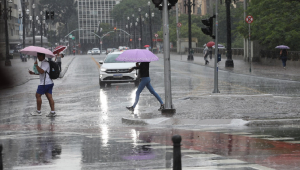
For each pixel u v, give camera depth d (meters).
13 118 20.94
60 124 18.83
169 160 11.14
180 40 126.19
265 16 67.44
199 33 149.25
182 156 11.59
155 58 21.70
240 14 74.56
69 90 35.69
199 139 14.32
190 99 26.23
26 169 10.34
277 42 66.56
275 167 10.25
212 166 10.38
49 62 21.48
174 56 113.25
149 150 12.52
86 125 18.41
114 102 26.84
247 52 77.31
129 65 37.62
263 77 46.25
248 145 13.18
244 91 31.41
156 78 46.12
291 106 22.12
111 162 10.99
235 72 53.47
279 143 13.51
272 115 19.14
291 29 65.81
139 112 21.30
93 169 10.25
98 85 40.12
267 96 26.75
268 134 15.31
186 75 49.94
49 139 14.81
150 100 27.48
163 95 30.28
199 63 75.19
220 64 71.88
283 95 28.53
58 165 10.73
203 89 33.72
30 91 35.91
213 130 16.41
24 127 18.02
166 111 20.56
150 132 16.14
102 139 14.63
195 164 10.60
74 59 110.19
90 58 115.06
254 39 70.38
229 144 13.36
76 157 11.67
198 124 17.92
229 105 22.86
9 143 14.07
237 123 17.70
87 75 53.72
